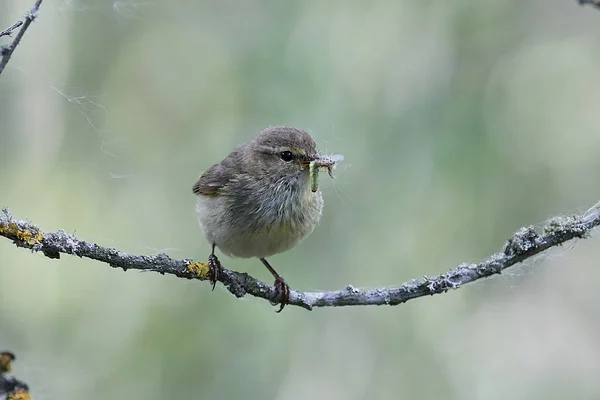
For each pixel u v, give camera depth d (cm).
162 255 720
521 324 1193
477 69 1180
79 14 1222
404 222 1118
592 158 1174
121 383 1109
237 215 884
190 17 1309
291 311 1138
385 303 748
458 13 1187
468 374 1110
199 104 1284
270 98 1190
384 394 1095
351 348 1119
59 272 1179
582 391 1137
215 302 1141
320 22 1205
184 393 1102
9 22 1086
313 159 885
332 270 1108
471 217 1120
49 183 1203
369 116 1145
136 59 1286
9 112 1177
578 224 687
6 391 592
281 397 1092
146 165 1260
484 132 1141
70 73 1224
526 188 1141
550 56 1215
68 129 1219
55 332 1147
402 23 1189
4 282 1162
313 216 908
